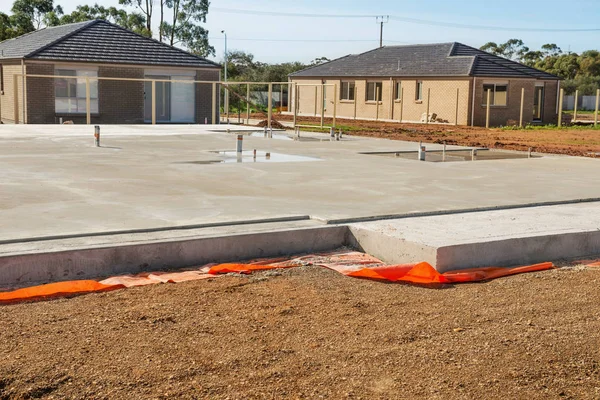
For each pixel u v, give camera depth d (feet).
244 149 58.18
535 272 22.50
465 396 12.68
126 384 12.90
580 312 17.76
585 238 24.95
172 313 17.10
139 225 24.20
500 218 27.50
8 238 21.67
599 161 54.03
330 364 14.05
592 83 246.68
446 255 21.80
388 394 12.73
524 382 13.32
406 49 147.54
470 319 17.04
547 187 37.45
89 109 93.86
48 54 96.73
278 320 16.72
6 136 66.13
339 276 21.27
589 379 13.52
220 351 14.62
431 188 36.09
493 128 116.06
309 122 121.90
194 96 110.01
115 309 17.38
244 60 248.52
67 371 13.41
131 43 106.32
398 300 18.70
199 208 28.17
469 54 136.56
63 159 46.16
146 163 44.93
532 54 353.10
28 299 18.29
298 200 30.96
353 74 146.30
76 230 23.09
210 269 21.30
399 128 109.70
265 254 23.71
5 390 12.57
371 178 39.86
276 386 12.98
